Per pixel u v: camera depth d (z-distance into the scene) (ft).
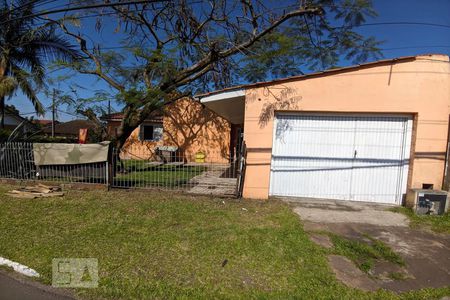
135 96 29.63
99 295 8.88
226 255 11.78
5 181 25.36
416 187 20.39
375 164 21.63
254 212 18.20
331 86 20.86
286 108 21.34
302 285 9.68
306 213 18.42
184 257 11.51
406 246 13.56
